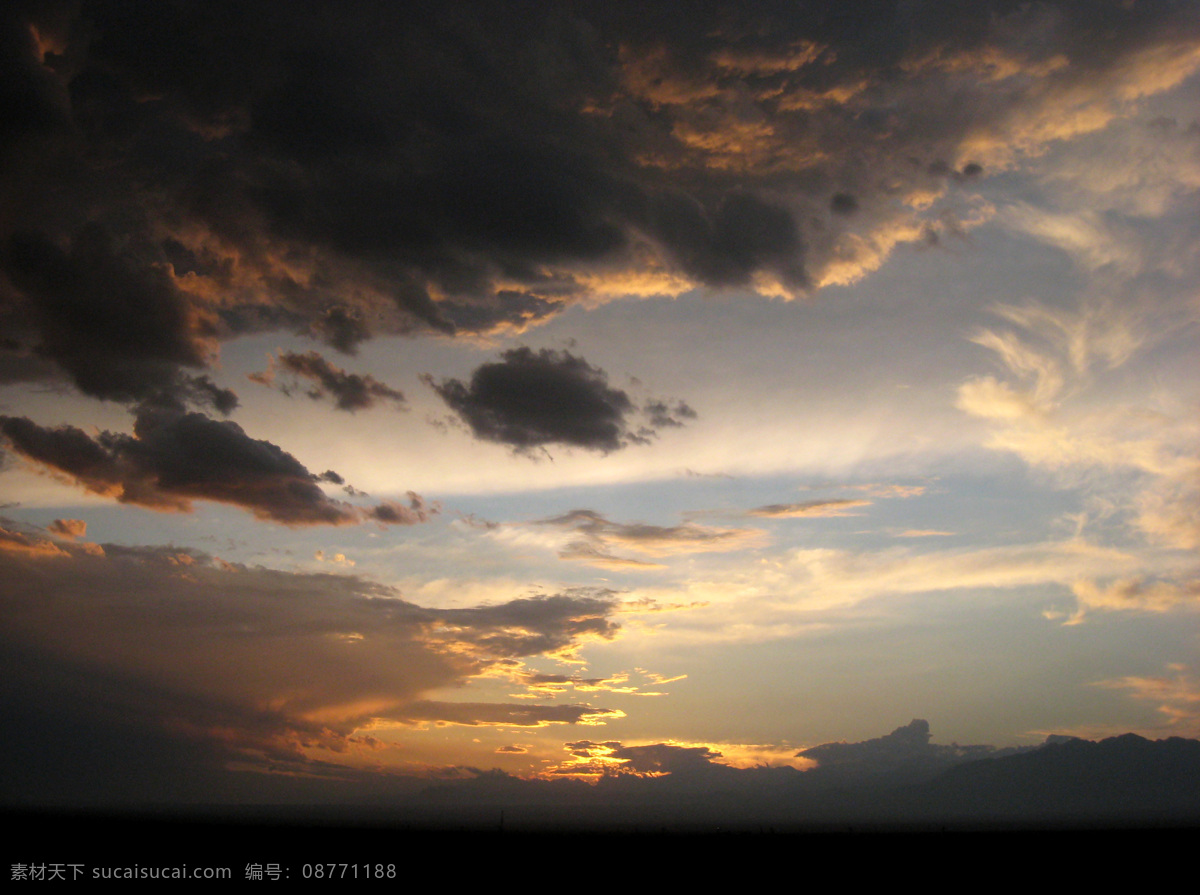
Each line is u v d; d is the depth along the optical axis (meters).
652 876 87.06
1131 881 81.56
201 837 130.50
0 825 146.25
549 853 118.56
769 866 99.50
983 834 182.12
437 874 86.75
